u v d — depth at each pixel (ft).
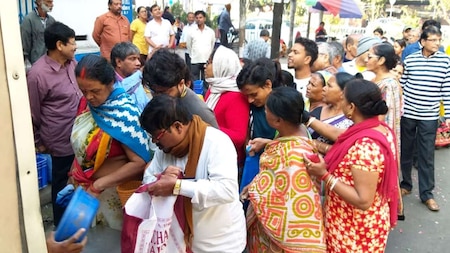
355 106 7.20
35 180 3.05
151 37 27.12
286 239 6.84
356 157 6.89
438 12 94.48
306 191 6.77
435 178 17.66
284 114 6.81
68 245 4.52
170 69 7.20
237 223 6.47
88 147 7.04
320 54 12.37
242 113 8.64
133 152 7.10
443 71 13.93
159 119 5.52
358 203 6.87
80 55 20.26
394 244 12.37
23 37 15.37
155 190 5.64
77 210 4.69
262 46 16.43
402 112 14.14
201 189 5.58
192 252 6.32
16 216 2.95
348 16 41.50
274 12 21.20
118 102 7.02
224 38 39.60
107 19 19.26
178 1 76.79
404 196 15.74
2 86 2.84
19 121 2.93
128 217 5.83
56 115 10.80
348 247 7.39
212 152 5.85
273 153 7.00
